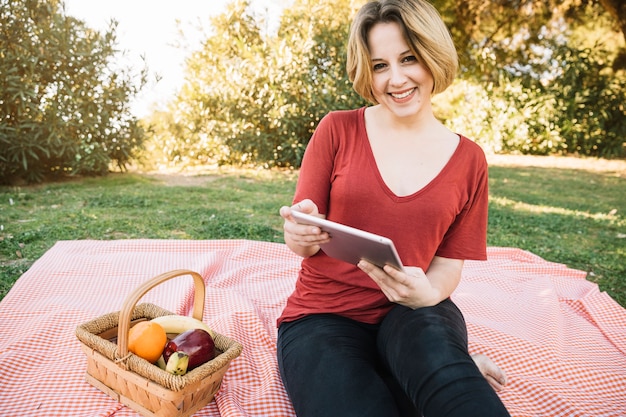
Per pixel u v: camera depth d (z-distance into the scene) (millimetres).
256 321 2611
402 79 1764
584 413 2139
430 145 1896
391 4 1733
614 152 11734
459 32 12484
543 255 4738
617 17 10852
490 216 6117
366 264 1620
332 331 1779
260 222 5383
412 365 1505
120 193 6465
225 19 9664
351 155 1886
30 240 4328
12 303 2758
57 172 7395
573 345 2752
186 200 6273
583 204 7145
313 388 1580
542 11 12227
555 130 11797
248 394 2096
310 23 9164
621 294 3895
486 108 12102
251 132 8992
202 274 3240
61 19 6801
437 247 1972
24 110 6629
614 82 11656
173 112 9594
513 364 2486
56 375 2141
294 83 8883
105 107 7375
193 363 1815
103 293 2965
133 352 1855
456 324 1670
